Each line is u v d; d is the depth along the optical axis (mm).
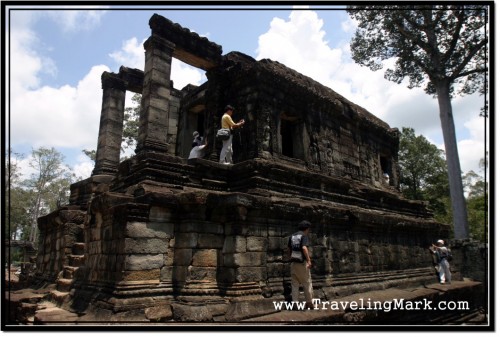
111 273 7426
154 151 9945
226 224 8156
